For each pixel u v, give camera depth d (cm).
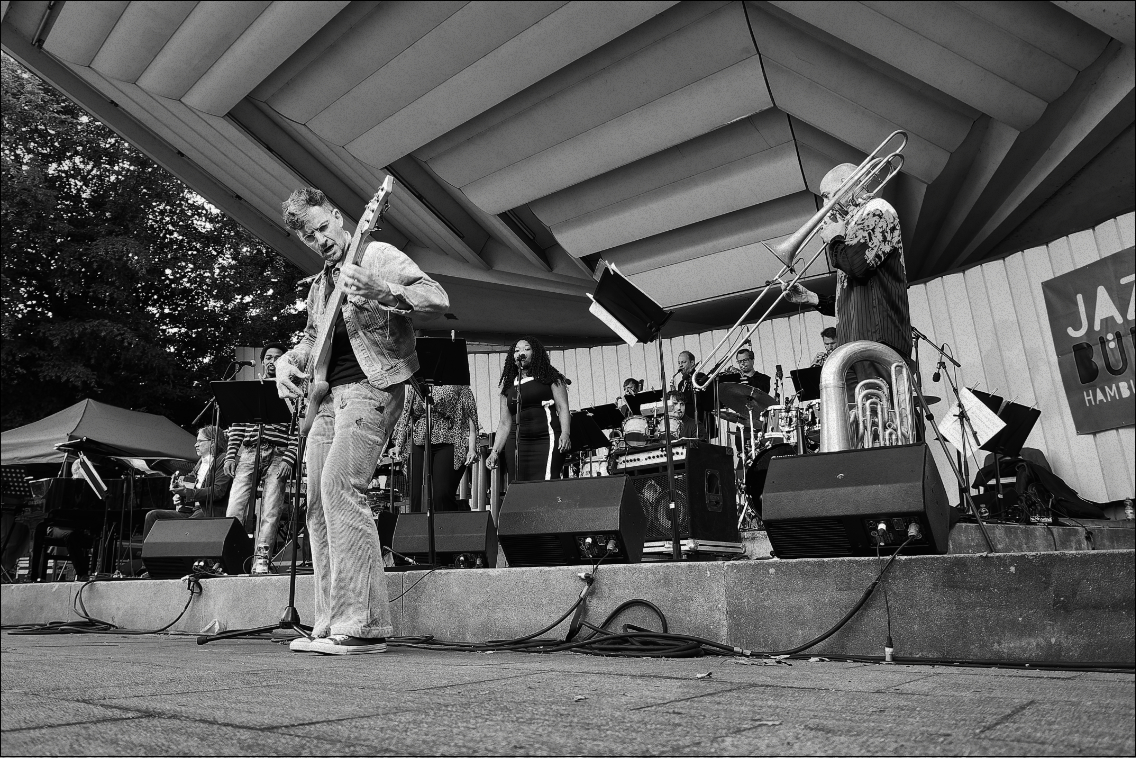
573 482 327
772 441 630
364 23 679
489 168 848
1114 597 207
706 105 724
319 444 312
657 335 358
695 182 844
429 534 385
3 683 187
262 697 160
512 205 898
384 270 295
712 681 185
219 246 1723
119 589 503
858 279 323
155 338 1595
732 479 405
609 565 296
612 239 937
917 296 938
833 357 287
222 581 440
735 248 926
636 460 466
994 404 591
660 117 746
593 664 236
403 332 307
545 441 551
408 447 605
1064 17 575
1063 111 691
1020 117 658
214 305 1744
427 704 149
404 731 121
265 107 820
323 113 782
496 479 794
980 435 468
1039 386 820
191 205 1703
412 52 694
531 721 130
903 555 246
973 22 583
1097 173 783
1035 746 107
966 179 827
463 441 570
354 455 296
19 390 1508
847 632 242
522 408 555
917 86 673
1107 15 532
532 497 331
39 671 217
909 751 105
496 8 636
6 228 1461
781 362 1040
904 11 581
